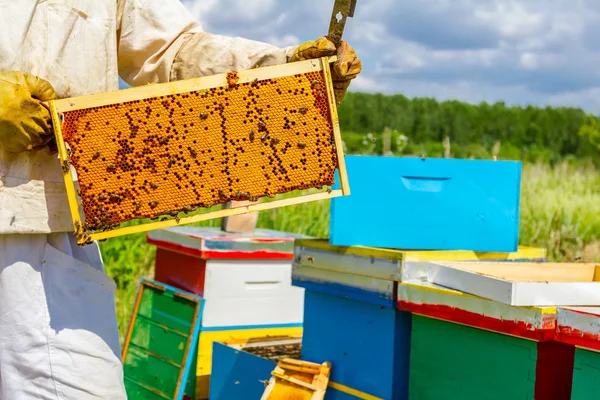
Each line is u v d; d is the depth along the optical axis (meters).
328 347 3.01
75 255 2.28
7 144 1.93
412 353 2.66
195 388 3.70
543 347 2.21
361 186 2.82
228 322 3.77
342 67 2.11
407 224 2.84
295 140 2.11
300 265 3.10
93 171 2.00
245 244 3.77
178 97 2.03
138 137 2.01
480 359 2.39
